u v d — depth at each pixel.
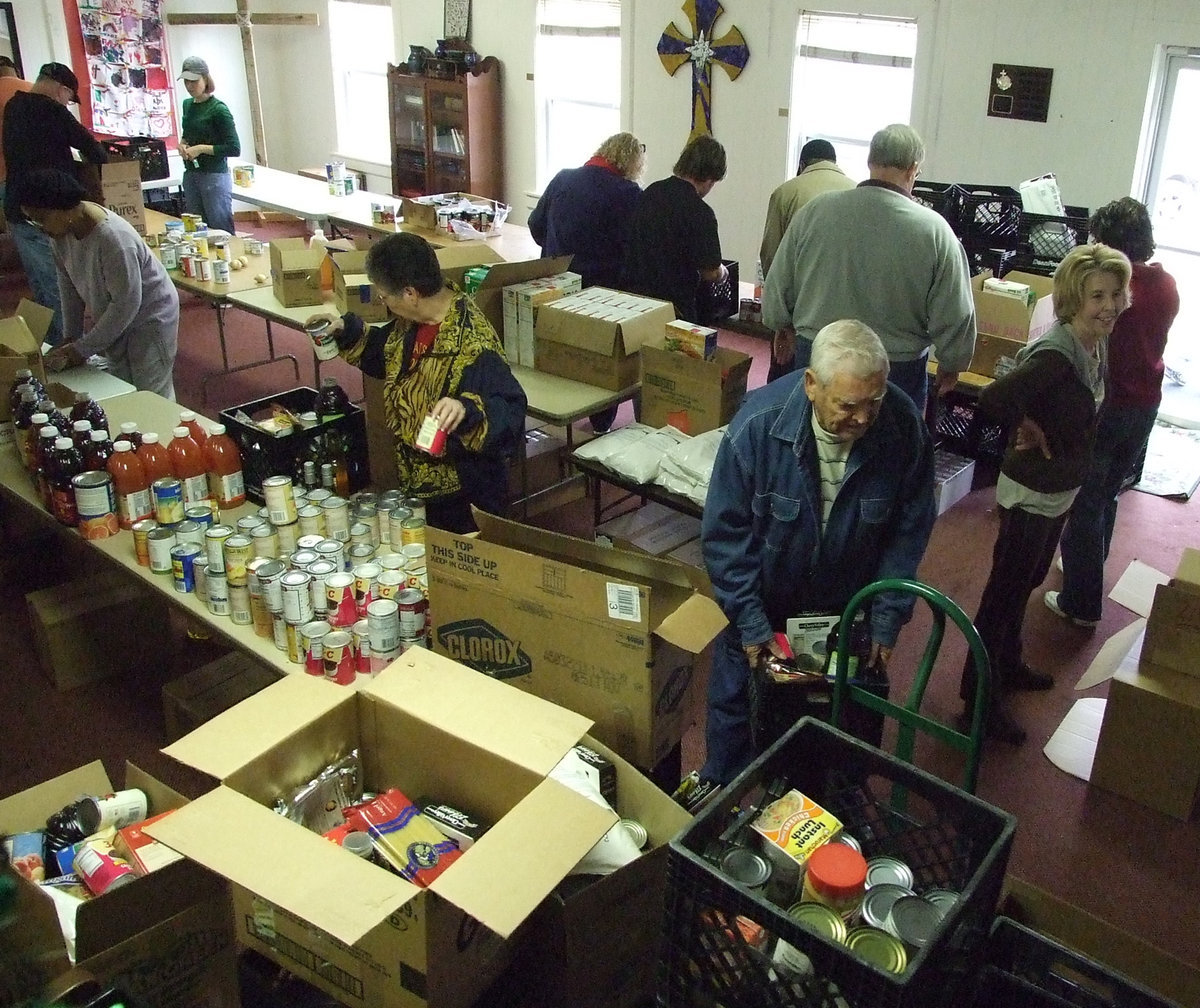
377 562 2.54
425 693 2.00
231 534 2.56
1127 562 4.27
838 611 2.50
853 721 2.25
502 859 1.62
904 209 3.33
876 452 2.28
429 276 2.71
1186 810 2.95
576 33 7.54
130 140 7.89
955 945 1.48
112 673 3.51
